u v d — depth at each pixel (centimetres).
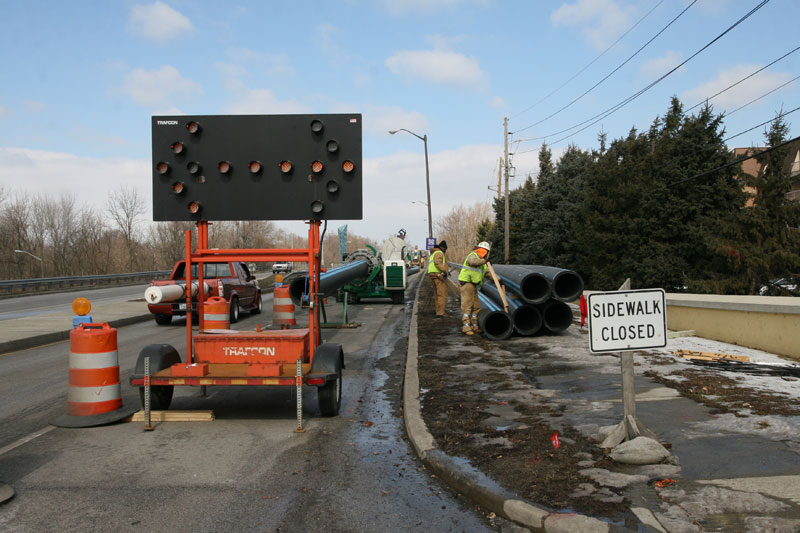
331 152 730
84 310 679
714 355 876
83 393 670
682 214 2562
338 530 393
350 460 541
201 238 748
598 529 351
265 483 482
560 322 1207
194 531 392
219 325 789
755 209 2466
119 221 7094
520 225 4928
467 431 570
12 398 802
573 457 477
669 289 2605
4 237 6562
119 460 542
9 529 394
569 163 3994
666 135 2784
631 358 493
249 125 733
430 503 437
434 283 1655
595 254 2847
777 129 2525
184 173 734
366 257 2283
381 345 1285
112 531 392
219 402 789
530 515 380
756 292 2512
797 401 606
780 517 352
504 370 866
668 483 412
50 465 528
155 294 828
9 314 2105
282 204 734
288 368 675
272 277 4712
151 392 702
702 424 541
